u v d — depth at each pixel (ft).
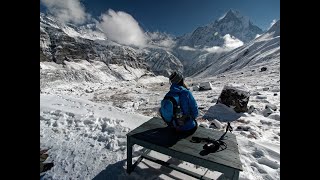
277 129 27.55
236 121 31.65
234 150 11.72
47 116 24.97
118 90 94.02
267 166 16.38
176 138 12.87
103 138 19.52
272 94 52.95
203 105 42.14
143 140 12.65
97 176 14.10
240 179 14.49
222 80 110.01
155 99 61.87
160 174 14.48
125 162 15.69
